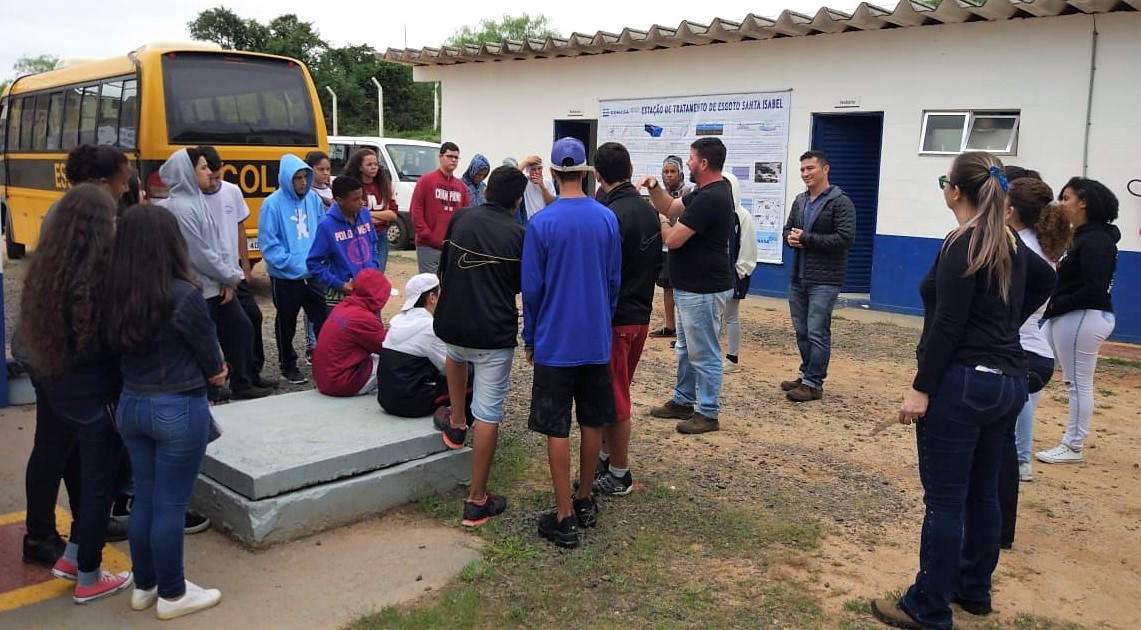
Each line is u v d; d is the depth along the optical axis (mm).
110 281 3061
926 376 3242
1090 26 9172
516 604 3613
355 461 4406
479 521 4352
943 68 10211
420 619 3449
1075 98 9359
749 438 5895
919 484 5152
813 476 5223
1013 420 3484
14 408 5992
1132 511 4832
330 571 3859
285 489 4156
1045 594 3871
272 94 10359
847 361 8289
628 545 4199
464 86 15375
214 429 3566
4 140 14281
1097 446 5961
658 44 12328
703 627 3486
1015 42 9672
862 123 11562
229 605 3549
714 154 5410
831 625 3535
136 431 3201
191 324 3139
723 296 5711
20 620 3391
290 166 6559
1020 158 9758
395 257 14984
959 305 3176
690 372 6121
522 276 4047
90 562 3471
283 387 6668
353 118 40781
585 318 3994
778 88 11586
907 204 10641
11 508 4410
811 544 4281
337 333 5348
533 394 4129
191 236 5477
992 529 3561
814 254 6664
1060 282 5484
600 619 3523
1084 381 5488
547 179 14312
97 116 10773
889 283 10867
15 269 13117
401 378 4906
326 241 6383
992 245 3150
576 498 4352
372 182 7781
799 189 11594
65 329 3139
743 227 7426
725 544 4254
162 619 3406
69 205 3156
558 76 13984
